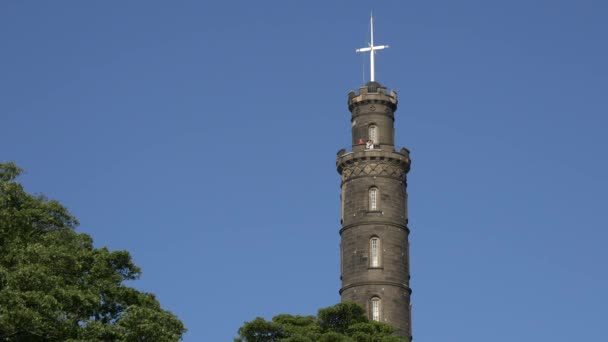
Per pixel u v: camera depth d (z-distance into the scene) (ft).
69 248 266.57
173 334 256.11
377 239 439.22
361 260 435.53
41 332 241.76
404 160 453.17
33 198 273.95
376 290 430.20
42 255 254.27
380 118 458.50
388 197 445.78
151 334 250.98
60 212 275.59
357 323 339.77
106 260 273.33
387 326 345.31
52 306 240.94
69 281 258.37
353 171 450.30
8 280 242.37
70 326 246.68
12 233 263.90
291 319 345.72
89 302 252.21
